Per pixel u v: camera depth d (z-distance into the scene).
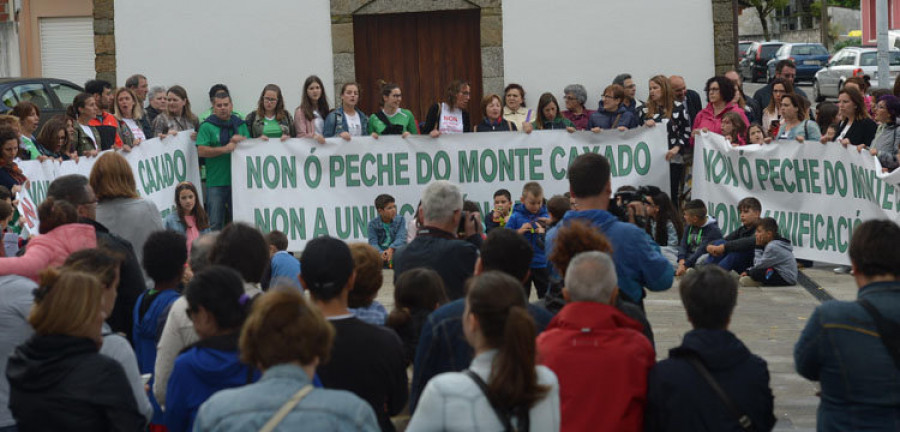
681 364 4.19
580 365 4.20
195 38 14.02
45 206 5.91
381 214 11.41
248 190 11.89
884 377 4.30
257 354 3.49
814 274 10.89
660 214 11.01
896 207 9.91
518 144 11.73
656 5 13.52
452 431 3.55
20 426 4.22
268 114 12.11
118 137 11.30
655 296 9.96
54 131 9.81
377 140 11.82
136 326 5.40
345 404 3.42
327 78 14.02
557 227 5.46
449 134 11.77
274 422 3.35
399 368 4.54
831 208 10.70
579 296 4.32
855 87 11.02
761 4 68.94
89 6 22.17
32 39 22.36
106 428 4.21
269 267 7.18
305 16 13.96
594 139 11.67
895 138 10.48
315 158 11.84
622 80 13.04
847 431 4.35
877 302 4.37
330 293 4.45
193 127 12.84
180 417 4.28
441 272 5.54
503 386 3.55
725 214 11.54
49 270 4.27
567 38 13.68
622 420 4.16
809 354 4.43
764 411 4.20
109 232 6.73
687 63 13.52
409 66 14.22
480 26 13.89
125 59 14.06
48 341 4.17
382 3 13.91
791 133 11.46
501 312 3.66
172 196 11.67
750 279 10.34
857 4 72.81
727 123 11.62
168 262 5.32
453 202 5.66
